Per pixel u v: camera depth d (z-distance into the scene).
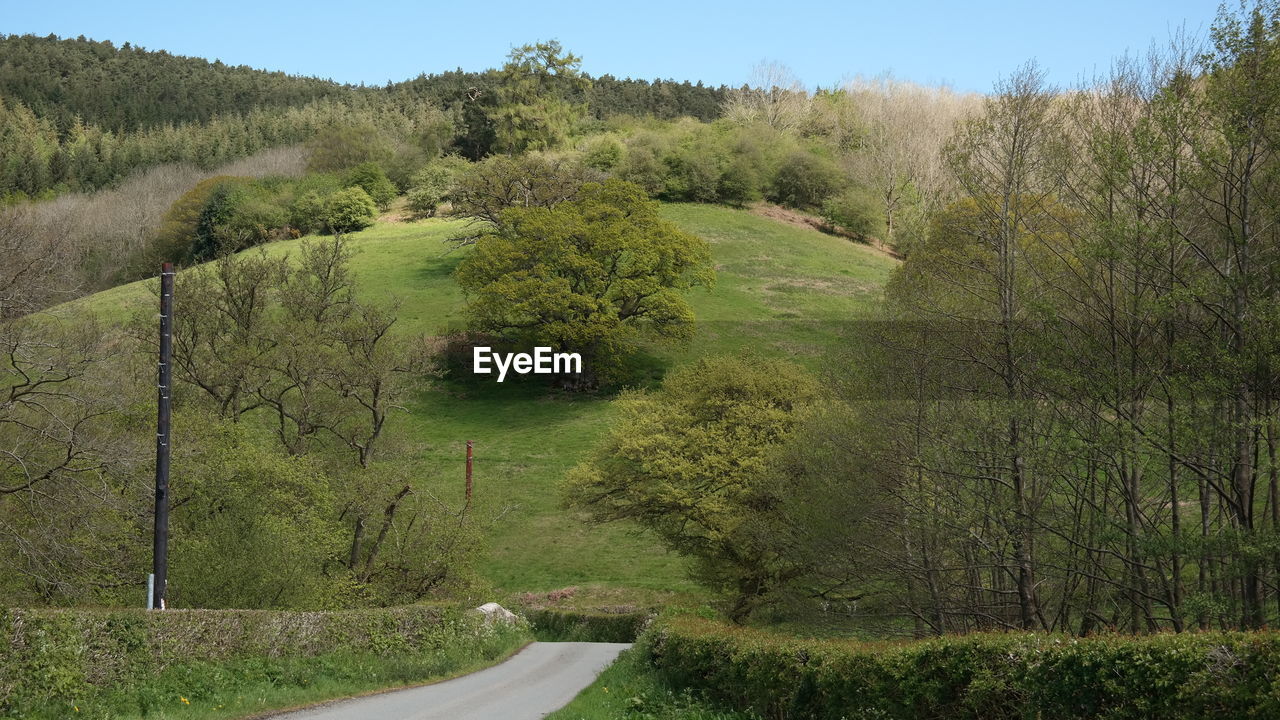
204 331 41.91
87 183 176.62
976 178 24.70
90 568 27.16
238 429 34.25
